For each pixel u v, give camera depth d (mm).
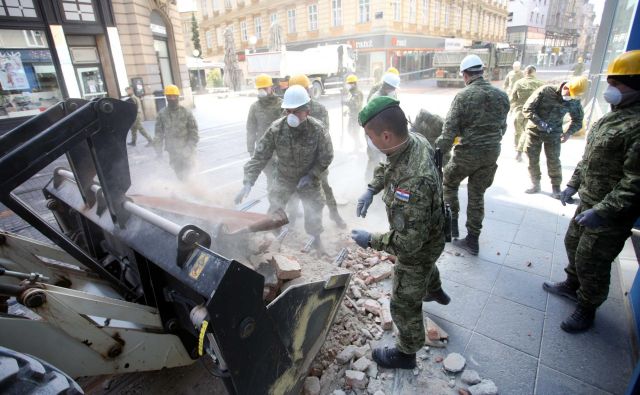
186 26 44719
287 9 32656
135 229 1672
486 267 3299
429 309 2764
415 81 30953
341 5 28719
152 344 1733
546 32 57688
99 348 1552
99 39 12117
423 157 1740
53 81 10961
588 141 2346
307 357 1909
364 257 3523
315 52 19438
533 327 2541
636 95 2021
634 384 1742
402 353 2139
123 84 12844
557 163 4797
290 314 1702
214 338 1375
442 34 34969
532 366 2215
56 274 2090
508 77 10492
